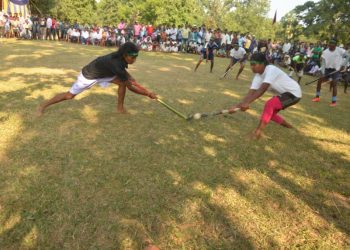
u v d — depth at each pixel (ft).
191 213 11.19
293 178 14.26
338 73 28.45
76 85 17.69
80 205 11.08
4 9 78.33
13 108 19.51
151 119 19.67
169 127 18.65
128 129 17.74
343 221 11.50
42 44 62.13
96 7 149.18
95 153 14.69
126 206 11.25
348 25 78.02
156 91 27.61
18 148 14.55
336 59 28.37
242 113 22.91
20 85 25.50
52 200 11.20
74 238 9.68
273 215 11.49
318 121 23.17
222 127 19.53
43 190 11.69
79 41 78.23
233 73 44.75
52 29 77.66
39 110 18.38
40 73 31.14
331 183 14.14
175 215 11.02
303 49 68.44
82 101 21.86
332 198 12.94
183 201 11.78
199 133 18.24
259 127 18.17
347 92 37.83
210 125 19.66
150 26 76.79
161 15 104.17
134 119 19.33
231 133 18.71
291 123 21.94
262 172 14.49
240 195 12.51
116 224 10.35
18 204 10.89
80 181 12.44
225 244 9.96
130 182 12.66
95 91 24.75
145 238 9.91
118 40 77.25
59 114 18.98
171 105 23.44
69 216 10.52
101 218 10.56
